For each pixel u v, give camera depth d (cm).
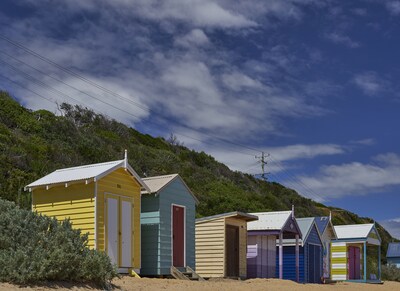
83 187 1677
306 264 2736
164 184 1939
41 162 2772
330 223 3173
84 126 3966
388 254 4603
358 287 2341
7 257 1141
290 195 5728
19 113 3319
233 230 2259
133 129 4791
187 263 2008
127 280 1469
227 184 4588
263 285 1820
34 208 1764
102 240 1647
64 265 1202
